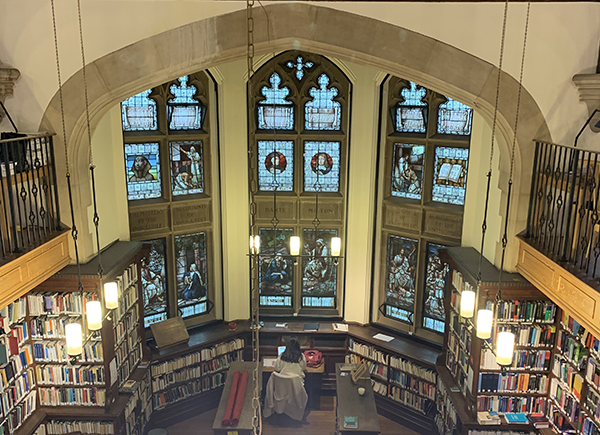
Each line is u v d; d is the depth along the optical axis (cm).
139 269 793
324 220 955
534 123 627
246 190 932
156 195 883
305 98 912
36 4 600
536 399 680
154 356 837
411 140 878
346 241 950
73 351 499
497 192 702
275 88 910
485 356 666
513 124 629
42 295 650
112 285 554
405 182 905
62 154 638
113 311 697
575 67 610
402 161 900
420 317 918
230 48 629
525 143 632
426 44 618
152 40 612
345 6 611
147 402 817
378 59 634
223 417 720
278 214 955
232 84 884
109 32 607
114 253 739
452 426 746
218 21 614
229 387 801
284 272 982
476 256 756
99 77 619
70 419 682
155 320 919
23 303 642
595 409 561
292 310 989
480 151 779
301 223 956
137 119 844
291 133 925
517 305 654
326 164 943
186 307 950
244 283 963
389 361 884
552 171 603
